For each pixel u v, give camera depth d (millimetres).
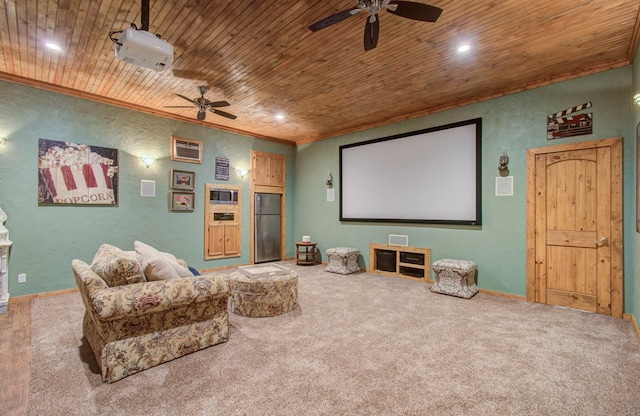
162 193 5316
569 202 3727
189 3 2490
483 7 2516
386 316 3416
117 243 4781
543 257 3906
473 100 4566
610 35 2918
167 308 2322
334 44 3107
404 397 1948
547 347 2654
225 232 6180
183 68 3641
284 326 3104
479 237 4484
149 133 5164
